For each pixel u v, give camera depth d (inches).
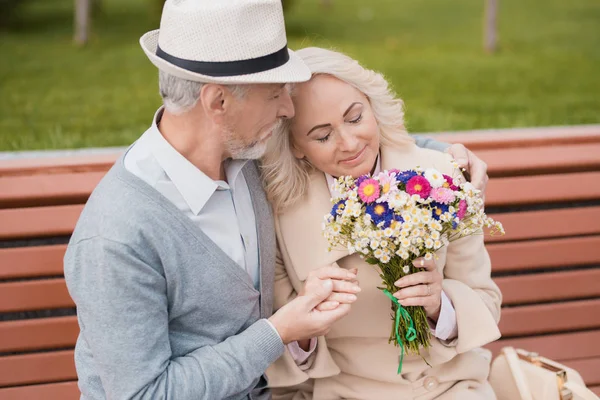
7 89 240.5
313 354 86.3
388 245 72.4
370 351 86.3
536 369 90.1
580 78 254.8
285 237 85.1
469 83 250.1
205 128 72.5
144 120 202.1
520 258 106.3
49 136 180.9
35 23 362.9
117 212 69.4
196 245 72.2
